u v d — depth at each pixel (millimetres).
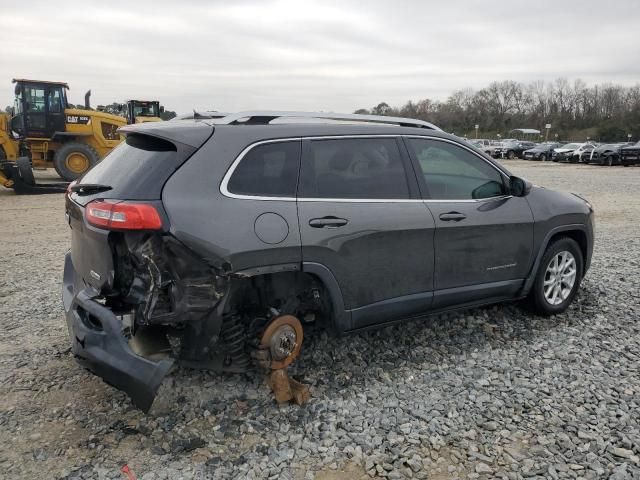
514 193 4746
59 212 12312
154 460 3020
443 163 4379
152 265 3164
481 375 3973
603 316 5145
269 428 3314
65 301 3787
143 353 3330
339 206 3709
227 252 3225
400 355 4289
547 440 3188
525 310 5223
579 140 93750
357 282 3789
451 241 4242
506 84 111875
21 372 4008
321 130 3795
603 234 9406
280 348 3500
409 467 2965
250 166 3451
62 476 2883
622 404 3564
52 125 18250
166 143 3393
